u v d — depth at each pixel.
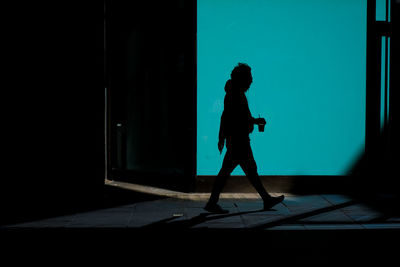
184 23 7.77
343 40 7.75
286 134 7.84
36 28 7.89
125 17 8.58
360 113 7.84
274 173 7.89
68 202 7.27
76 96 8.03
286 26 7.73
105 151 9.02
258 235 5.51
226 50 7.75
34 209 6.81
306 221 6.09
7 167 7.92
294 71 7.78
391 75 7.84
